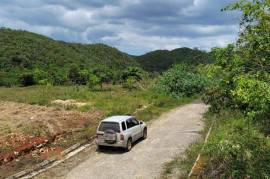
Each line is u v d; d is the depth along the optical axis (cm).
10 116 2741
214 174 1262
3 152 1823
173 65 5581
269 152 1157
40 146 2028
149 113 3338
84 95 4269
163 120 3084
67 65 9694
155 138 2359
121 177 1603
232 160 1211
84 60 13062
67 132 2355
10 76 7662
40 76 7156
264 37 1024
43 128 2303
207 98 1396
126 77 6388
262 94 885
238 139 1282
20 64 9781
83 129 2492
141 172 1658
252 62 1078
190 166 1611
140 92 4800
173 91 4891
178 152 1961
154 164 1770
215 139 1430
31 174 1641
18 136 2094
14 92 4772
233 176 1140
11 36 12569
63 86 6438
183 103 4353
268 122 1034
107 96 4206
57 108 3219
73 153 2014
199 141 2062
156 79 6028
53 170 1720
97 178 1603
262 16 1051
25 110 3098
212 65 1187
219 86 1202
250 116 962
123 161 1853
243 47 1118
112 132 2006
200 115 3316
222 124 2075
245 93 920
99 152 2048
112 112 3122
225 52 1130
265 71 1019
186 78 5025
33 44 12488
